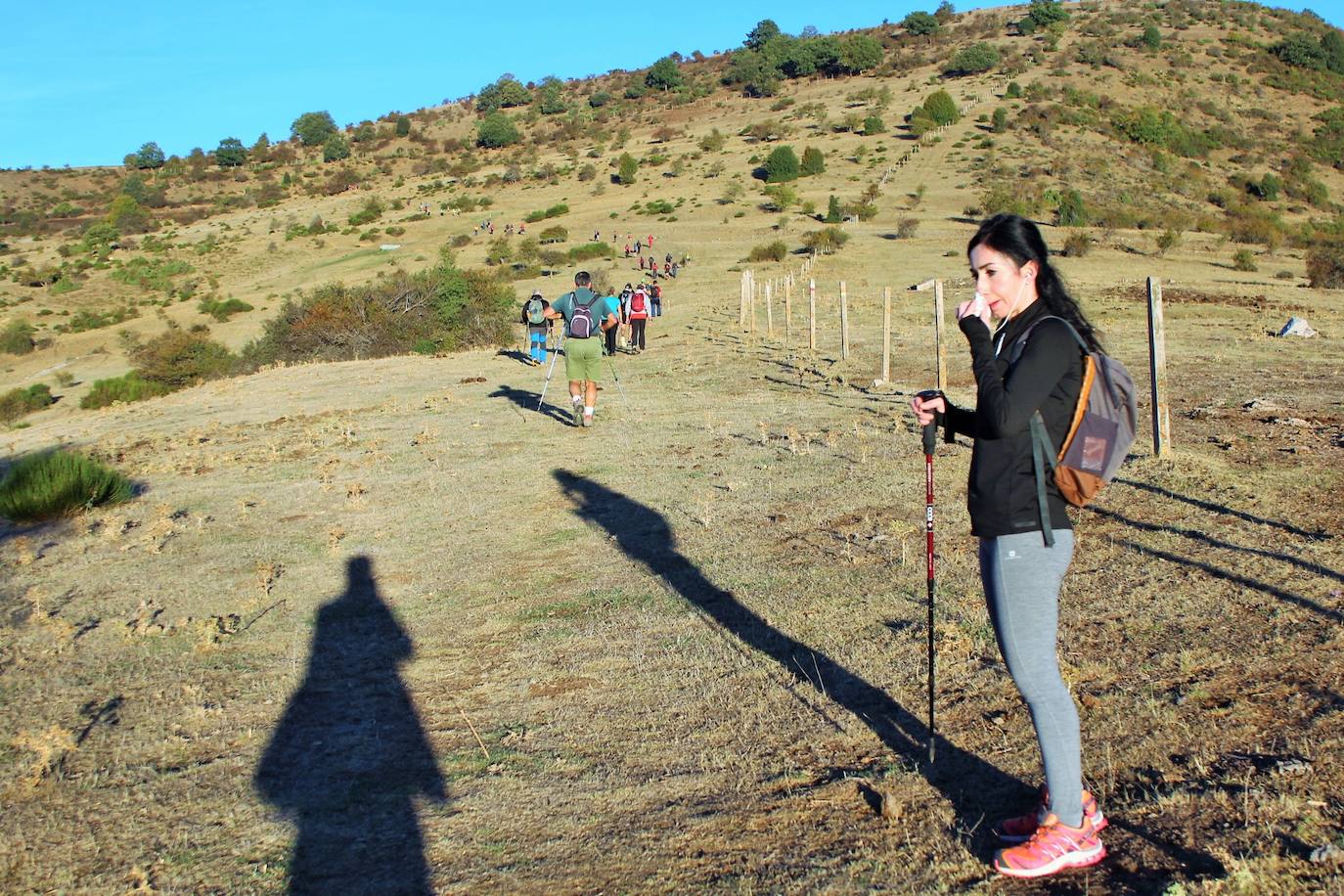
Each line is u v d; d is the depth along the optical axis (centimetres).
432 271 3619
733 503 908
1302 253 5134
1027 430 323
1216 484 802
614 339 2312
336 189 13588
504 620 664
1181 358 1716
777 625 605
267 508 1027
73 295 7781
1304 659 476
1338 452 902
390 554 840
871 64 16138
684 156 11619
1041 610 329
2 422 3859
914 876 343
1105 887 324
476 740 492
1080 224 6388
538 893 358
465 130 18062
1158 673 483
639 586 709
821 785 414
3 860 412
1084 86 12700
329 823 423
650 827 396
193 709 552
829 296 3656
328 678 589
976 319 333
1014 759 417
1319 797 358
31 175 16512
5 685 604
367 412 1658
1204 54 14162
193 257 9038
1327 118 11656
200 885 383
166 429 1680
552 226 8294
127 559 873
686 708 505
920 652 539
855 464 1012
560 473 1087
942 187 8631
